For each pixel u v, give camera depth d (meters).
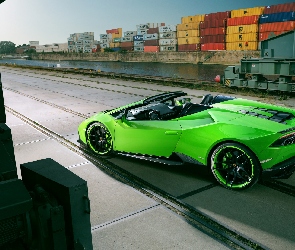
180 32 84.56
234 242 2.77
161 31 100.06
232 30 69.31
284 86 12.14
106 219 3.26
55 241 1.52
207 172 4.11
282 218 3.17
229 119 3.90
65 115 8.96
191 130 4.05
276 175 3.58
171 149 4.34
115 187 4.07
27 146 6.00
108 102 11.27
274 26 59.66
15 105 11.05
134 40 121.38
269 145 3.44
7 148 1.98
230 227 3.02
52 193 1.63
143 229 3.04
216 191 3.84
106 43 145.50
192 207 3.45
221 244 2.76
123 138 4.84
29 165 1.84
